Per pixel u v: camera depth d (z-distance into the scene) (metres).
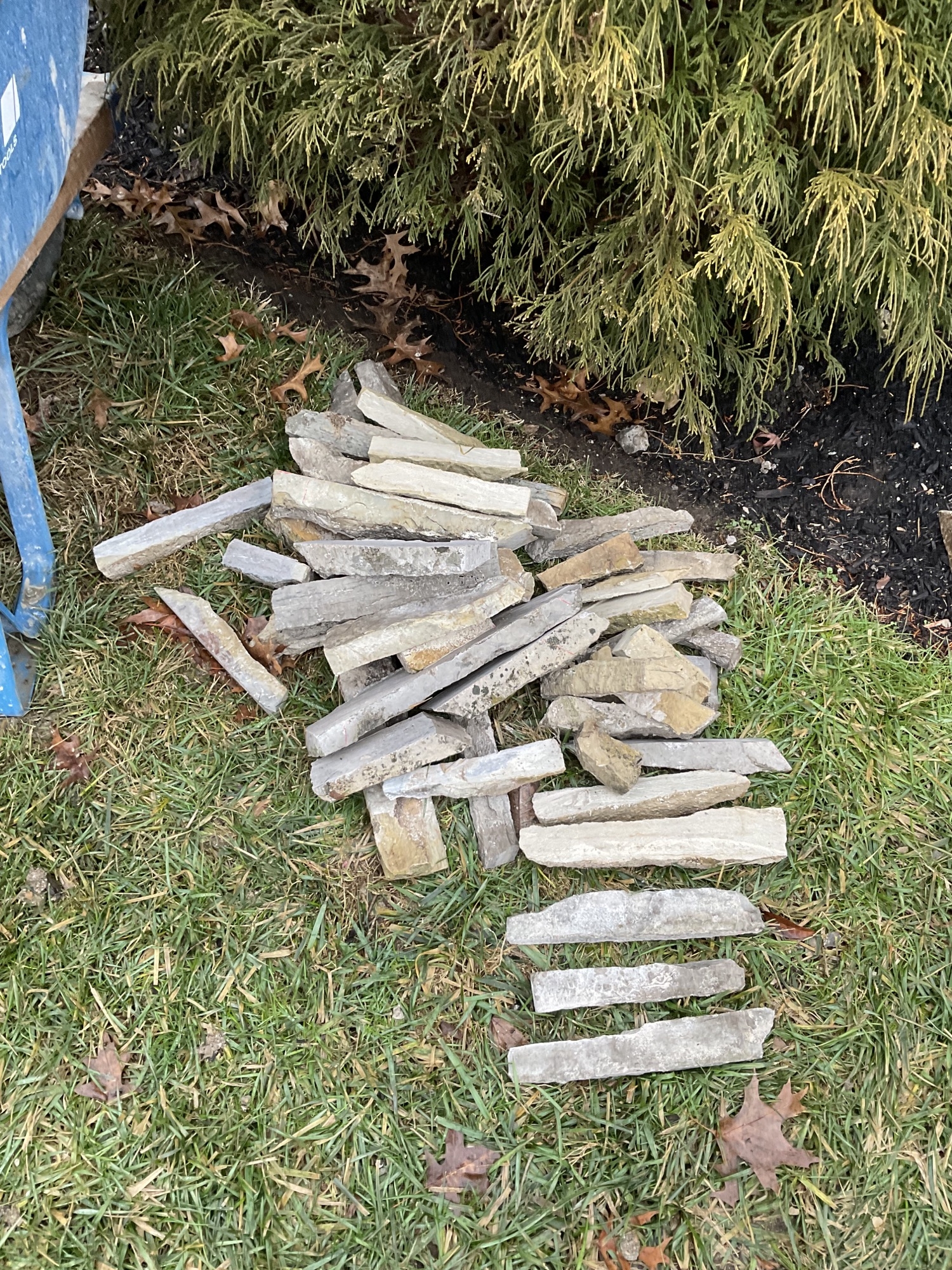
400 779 2.30
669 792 2.36
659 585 2.55
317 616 2.39
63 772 2.34
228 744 2.42
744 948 2.37
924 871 2.49
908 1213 2.14
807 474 3.04
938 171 2.22
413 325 3.09
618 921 2.29
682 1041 2.20
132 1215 1.98
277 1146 2.07
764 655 2.72
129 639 2.50
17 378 2.67
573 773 2.51
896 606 2.87
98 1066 2.09
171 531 2.54
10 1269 1.91
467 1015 2.23
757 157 2.28
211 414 2.77
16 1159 2.00
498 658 2.44
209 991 2.19
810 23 2.09
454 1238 2.03
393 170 2.78
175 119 2.96
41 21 1.78
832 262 2.56
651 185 2.43
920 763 2.62
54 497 2.59
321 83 2.38
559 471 2.95
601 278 2.63
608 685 2.39
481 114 2.47
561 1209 2.08
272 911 2.29
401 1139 2.10
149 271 2.92
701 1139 2.18
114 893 2.25
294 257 3.14
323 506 2.43
